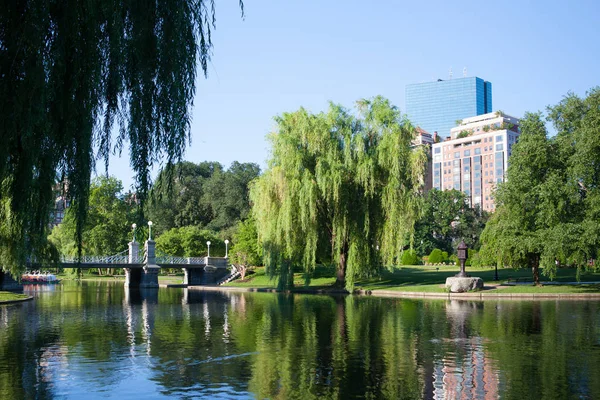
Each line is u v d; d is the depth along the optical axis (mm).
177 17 11719
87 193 11180
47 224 12742
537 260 48750
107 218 95812
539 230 44594
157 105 11766
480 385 13719
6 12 9977
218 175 123938
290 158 46250
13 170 11094
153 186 11930
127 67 11500
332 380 14305
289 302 39688
